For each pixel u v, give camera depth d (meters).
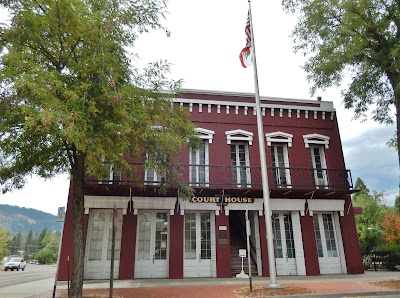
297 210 16.19
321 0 13.87
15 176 9.98
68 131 7.11
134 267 14.25
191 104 16.64
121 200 14.81
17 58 8.05
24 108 7.23
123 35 9.76
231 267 15.55
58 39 9.05
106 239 14.66
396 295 9.96
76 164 9.57
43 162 10.02
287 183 16.56
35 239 130.62
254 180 16.05
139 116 9.16
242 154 16.91
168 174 11.19
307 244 15.74
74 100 7.77
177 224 14.97
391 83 12.84
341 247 16.17
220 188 15.16
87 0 9.37
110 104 8.38
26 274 28.39
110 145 8.30
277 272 15.40
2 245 60.72
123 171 10.00
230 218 19.25
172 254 14.53
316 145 17.80
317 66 14.75
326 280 13.23
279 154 17.28
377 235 26.62
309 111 17.97
